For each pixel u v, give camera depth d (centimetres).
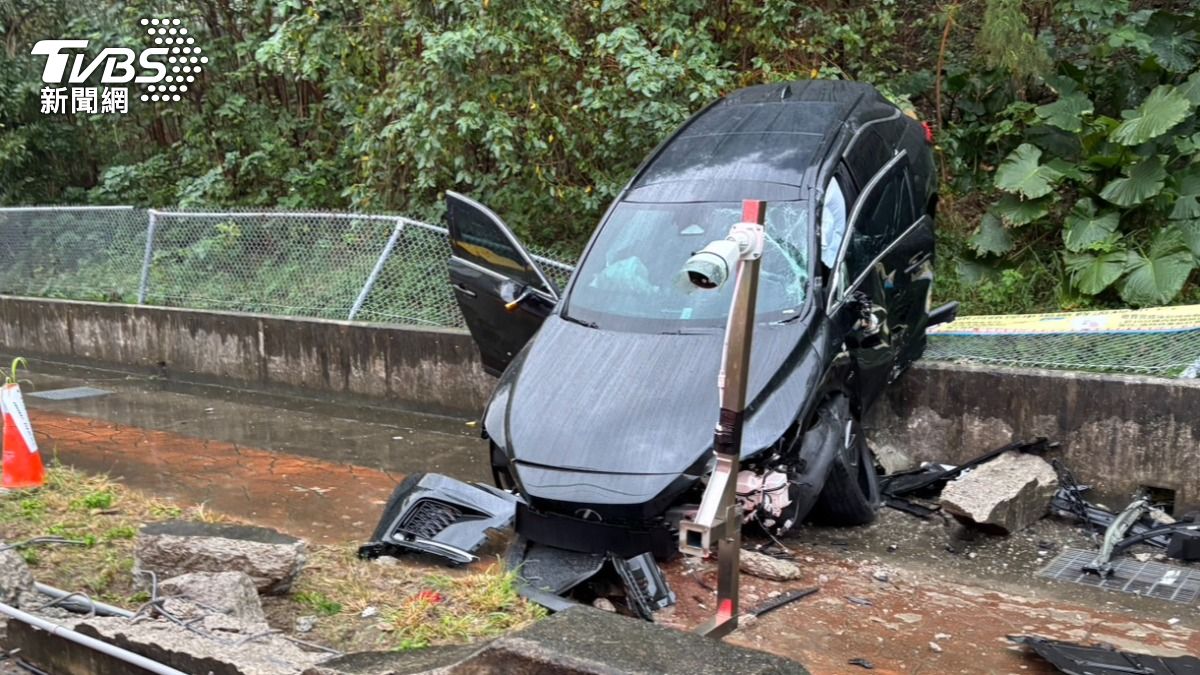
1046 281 927
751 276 356
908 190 696
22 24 1483
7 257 1291
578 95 955
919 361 705
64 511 587
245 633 385
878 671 437
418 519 548
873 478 632
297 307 1027
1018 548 584
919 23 1091
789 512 538
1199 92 931
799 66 979
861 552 580
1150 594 523
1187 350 675
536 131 940
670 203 641
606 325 591
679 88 909
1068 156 991
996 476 615
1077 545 588
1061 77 987
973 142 1077
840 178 633
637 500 482
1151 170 882
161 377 1111
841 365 580
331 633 425
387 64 1025
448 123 936
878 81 1021
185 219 1116
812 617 491
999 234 938
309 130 1303
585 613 311
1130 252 867
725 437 368
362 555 530
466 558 518
